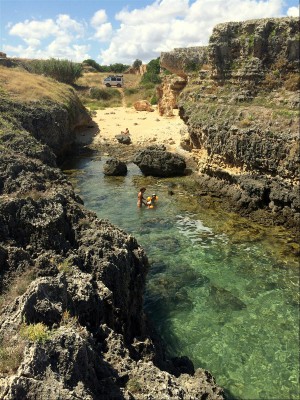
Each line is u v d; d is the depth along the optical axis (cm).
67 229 1283
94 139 4559
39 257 1090
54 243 1193
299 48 2712
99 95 7325
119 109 6253
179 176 3225
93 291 1002
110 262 1166
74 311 905
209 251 2008
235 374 1248
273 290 1677
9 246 1124
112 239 1295
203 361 1297
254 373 1252
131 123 5134
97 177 3309
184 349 1347
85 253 1190
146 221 2391
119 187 3039
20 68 6844
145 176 3284
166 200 2734
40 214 1244
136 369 803
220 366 1277
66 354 673
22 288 971
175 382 773
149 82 8038
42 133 3462
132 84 9194
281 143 2289
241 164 2578
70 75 8119
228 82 3048
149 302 1595
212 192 2789
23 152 2030
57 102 4131
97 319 975
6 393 593
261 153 2397
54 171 1778
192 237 2170
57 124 3744
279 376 1242
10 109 3284
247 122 2545
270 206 2359
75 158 3947
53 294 862
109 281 1141
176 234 2208
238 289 1688
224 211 2512
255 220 2353
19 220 1207
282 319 1499
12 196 1336
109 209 2598
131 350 1035
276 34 2792
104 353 854
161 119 5241
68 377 648
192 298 1627
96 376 733
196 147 3247
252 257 1945
